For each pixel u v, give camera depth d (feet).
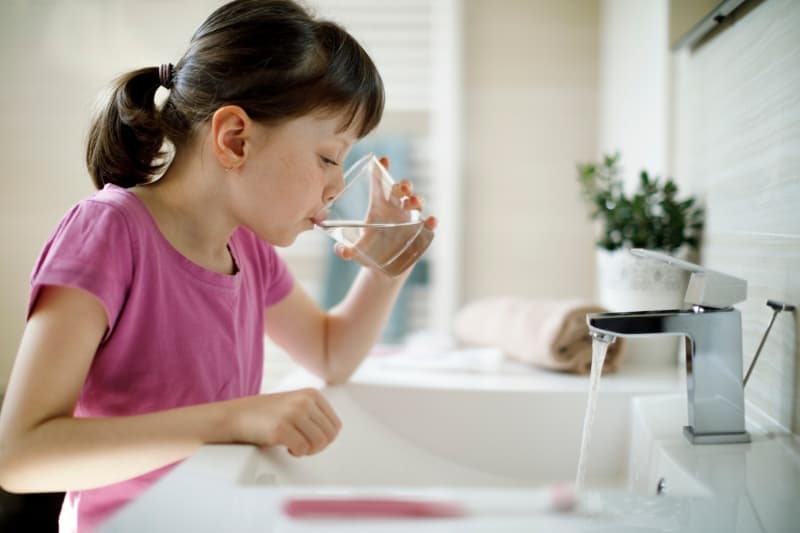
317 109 2.11
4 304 5.43
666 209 2.99
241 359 2.57
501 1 5.41
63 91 5.40
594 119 5.36
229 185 2.23
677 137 3.31
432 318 5.60
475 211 5.49
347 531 1.18
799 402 2.00
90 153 2.47
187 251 2.40
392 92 5.52
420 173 5.65
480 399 2.77
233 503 1.29
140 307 2.20
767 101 2.25
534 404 2.72
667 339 3.25
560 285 5.44
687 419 2.26
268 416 1.76
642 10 3.95
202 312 2.38
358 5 5.46
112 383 2.21
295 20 2.16
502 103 5.44
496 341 3.71
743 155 2.47
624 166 4.42
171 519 1.21
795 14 2.04
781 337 2.12
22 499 4.08
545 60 5.39
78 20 5.38
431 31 5.46
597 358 2.00
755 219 2.35
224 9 2.23
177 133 2.28
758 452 1.90
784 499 1.51
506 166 5.45
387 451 2.72
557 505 1.34
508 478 2.71
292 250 5.65
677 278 2.82
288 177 2.16
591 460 2.64
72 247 1.98
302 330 2.94
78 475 1.71
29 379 1.78
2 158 5.42
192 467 1.52
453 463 2.76
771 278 2.20
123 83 2.34
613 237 3.19
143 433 1.73
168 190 2.37
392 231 2.43
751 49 2.39
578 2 5.34
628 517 1.34
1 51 5.38
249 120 2.10
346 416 2.71
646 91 3.86
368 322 2.90
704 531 1.32
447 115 5.40
